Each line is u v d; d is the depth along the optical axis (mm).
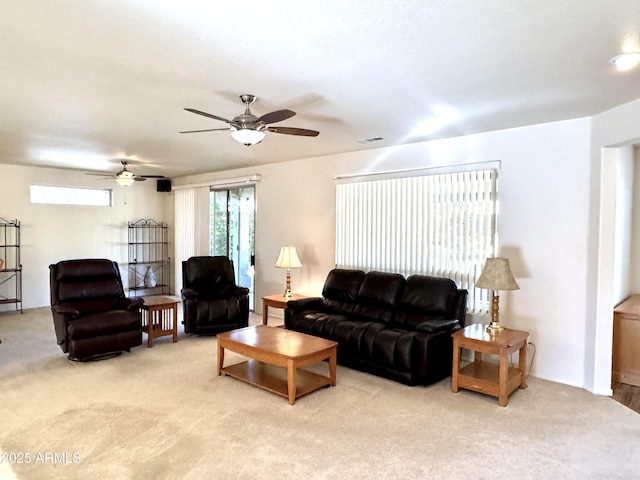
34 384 3732
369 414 3207
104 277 5000
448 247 4570
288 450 2678
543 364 3992
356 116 3748
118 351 4629
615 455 2658
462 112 3594
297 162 6191
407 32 2152
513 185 4137
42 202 7266
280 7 1914
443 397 3539
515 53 2395
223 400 3438
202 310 5258
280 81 2879
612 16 1966
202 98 3262
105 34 2199
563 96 3139
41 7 1923
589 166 3701
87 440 2781
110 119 3936
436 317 4062
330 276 5121
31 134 4598
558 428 3004
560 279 3879
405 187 4930
